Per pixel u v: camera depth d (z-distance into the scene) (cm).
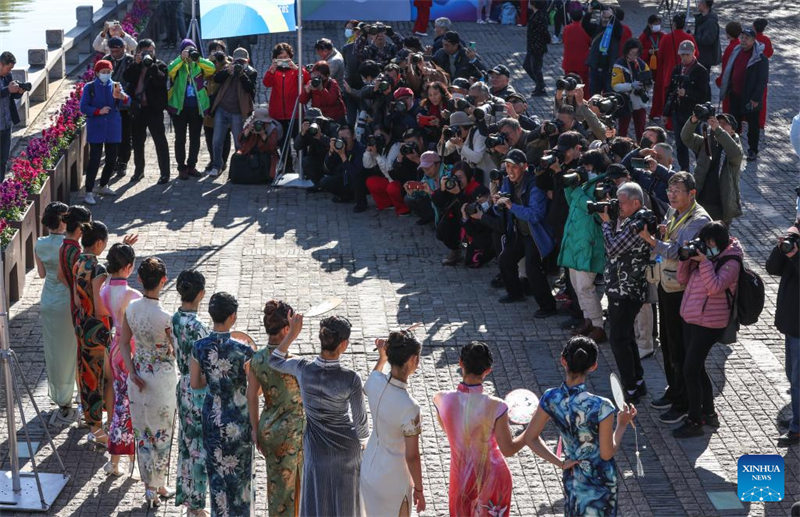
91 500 828
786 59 2223
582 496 676
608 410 664
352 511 721
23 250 1176
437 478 850
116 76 1550
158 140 1541
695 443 895
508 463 869
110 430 848
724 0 2841
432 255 1302
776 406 952
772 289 1186
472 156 1221
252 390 733
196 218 1422
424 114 1385
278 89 1569
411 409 688
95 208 1448
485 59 2277
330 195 1526
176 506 817
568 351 673
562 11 2461
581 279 1041
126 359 802
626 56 1642
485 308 1150
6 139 1462
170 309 1134
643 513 805
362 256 1296
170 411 808
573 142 1048
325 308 737
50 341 923
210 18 1538
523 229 1113
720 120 1114
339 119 1580
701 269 857
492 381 997
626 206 912
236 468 750
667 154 1030
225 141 1627
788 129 1777
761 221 1386
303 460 734
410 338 688
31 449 816
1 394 972
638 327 1036
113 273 835
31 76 1841
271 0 1560
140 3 2333
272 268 1255
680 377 920
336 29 2569
